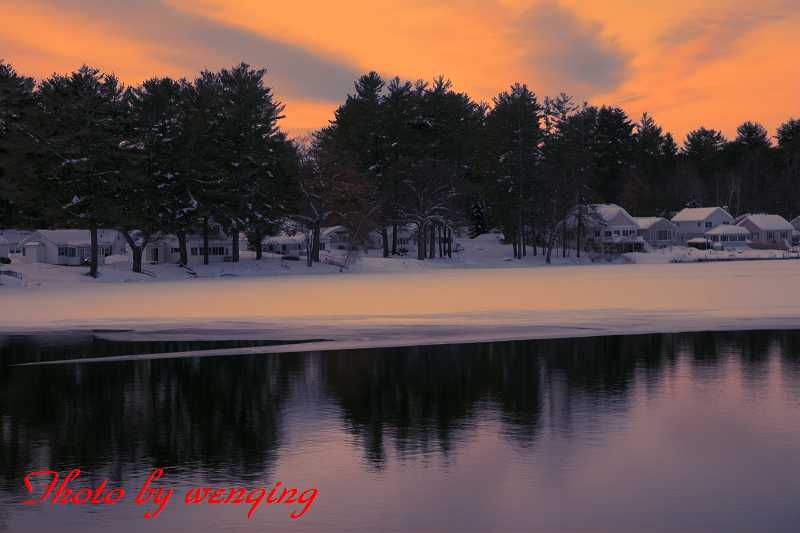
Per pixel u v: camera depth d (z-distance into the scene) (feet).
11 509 38.27
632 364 78.28
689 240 599.57
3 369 79.61
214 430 52.80
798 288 195.62
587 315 131.03
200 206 327.67
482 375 72.95
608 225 558.15
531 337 101.81
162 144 319.06
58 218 291.38
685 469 43.24
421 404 60.39
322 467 44.32
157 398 63.52
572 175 483.51
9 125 290.15
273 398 63.10
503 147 499.51
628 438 49.65
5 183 282.77
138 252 317.42
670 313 132.57
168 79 321.52
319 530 35.27
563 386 67.10
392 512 37.27
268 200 355.97
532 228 486.38
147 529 35.65
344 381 70.49
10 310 157.58
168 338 106.11
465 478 42.11
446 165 418.10
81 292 221.66
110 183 293.64
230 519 36.73
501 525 35.53
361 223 375.25
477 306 152.66
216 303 171.32
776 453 45.96
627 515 36.55
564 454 46.29
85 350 94.07
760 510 36.99
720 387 65.87
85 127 290.15
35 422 55.42
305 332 111.24
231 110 344.69
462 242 524.11
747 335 100.48
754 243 595.88
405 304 159.84
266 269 351.25
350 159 390.42
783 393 63.10
